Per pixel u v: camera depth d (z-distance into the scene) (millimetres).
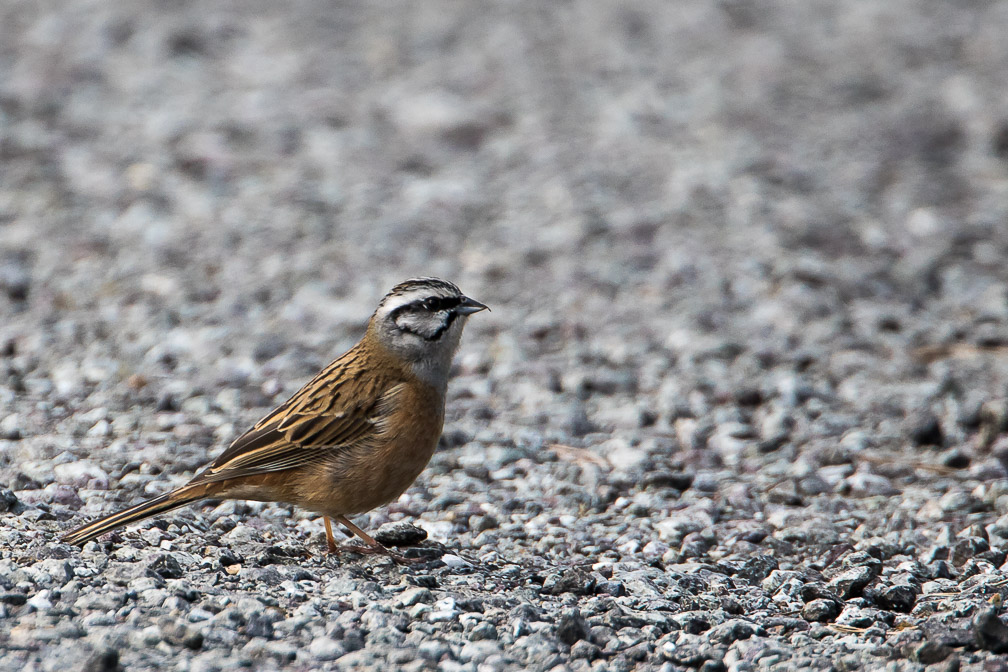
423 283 8977
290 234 17156
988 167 21203
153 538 8719
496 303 15328
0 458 10250
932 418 11703
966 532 9523
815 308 15172
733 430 11977
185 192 18562
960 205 19406
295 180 19406
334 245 16891
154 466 10273
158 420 11445
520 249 17031
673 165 20766
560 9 31766
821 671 7145
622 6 32156
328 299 15102
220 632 7152
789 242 17438
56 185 18453
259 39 27688
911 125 23109
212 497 8430
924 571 8930
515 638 7457
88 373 12539
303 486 8570
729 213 18562
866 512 10188
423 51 27391
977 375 13453
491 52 27500
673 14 31391
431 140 21859
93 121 21656
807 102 24719
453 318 8867
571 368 13453
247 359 13195
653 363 13586
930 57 28016
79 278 15258
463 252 16969
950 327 14891
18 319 13984
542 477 10852
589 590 8430
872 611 8219
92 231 16875
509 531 9719
